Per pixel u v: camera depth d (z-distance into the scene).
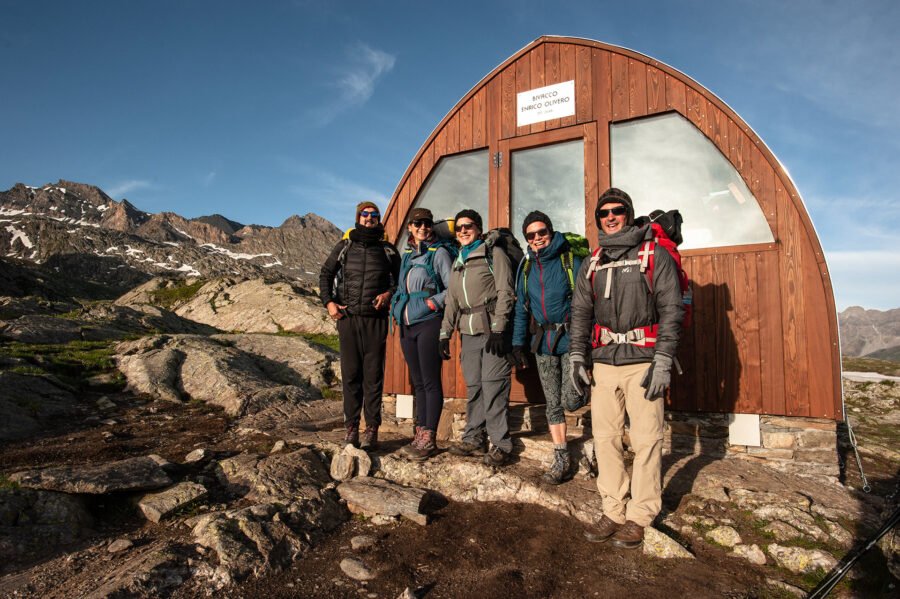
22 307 21.56
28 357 9.16
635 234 3.31
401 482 4.25
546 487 3.92
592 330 3.63
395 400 6.09
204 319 37.56
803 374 4.34
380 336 4.68
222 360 9.99
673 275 3.24
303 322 33.66
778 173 4.52
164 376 9.09
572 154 5.51
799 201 4.42
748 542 3.24
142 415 7.34
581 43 5.41
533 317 4.04
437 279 4.52
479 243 4.30
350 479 4.25
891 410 8.67
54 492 3.57
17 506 3.37
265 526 3.27
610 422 3.41
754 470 4.28
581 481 4.06
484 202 5.97
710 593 2.73
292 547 3.21
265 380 9.70
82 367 9.42
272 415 7.23
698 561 3.07
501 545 3.29
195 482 4.13
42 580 2.81
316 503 3.74
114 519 3.63
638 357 3.28
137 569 2.76
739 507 3.65
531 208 5.69
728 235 4.81
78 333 13.58
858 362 14.82
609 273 3.39
